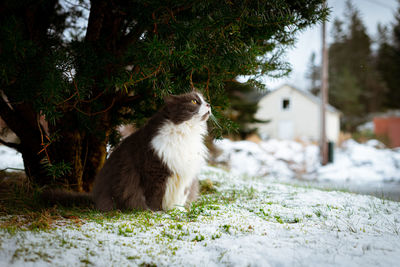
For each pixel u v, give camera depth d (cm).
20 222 309
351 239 273
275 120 3212
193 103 381
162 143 374
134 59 390
